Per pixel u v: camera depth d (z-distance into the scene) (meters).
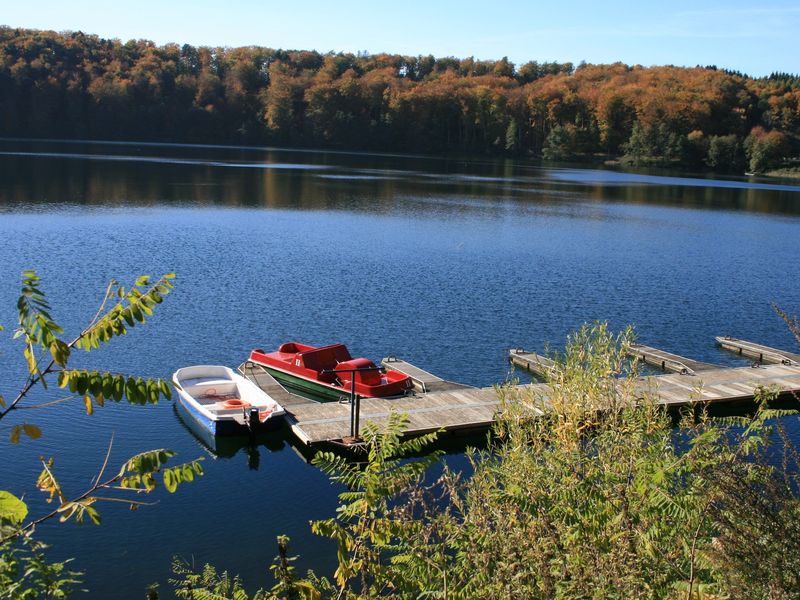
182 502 18.22
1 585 5.40
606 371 11.40
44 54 164.25
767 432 8.27
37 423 21.78
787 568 6.25
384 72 190.50
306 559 16.05
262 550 16.38
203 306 35.09
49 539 16.23
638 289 43.25
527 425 10.73
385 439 7.93
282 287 39.25
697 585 6.79
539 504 7.64
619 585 6.63
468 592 7.36
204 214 64.12
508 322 35.19
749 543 6.46
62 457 19.98
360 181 99.88
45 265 40.94
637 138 154.38
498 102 171.00
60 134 158.25
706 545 7.02
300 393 26.72
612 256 52.62
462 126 175.38
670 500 7.06
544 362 28.80
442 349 31.14
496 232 61.06
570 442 9.73
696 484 7.04
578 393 10.70
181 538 16.66
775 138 146.38
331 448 21.25
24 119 155.62
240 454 21.14
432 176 113.75
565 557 7.18
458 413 23.27
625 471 8.23
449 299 38.59
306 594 7.81
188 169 105.56
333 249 50.19
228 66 190.38
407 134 171.88
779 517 6.62
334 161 137.25
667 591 7.10
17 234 49.66
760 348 32.53
